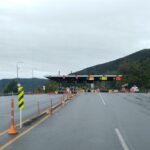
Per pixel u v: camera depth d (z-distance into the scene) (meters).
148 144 13.97
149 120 22.97
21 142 14.21
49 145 13.58
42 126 19.55
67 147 13.19
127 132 17.31
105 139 15.11
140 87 129.75
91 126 19.62
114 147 13.27
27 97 63.28
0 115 26.52
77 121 22.17
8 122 21.58
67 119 23.39
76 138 15.34
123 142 14.38
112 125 20.14
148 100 49.31
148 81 129.00
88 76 113.94
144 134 16.67
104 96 61.72
